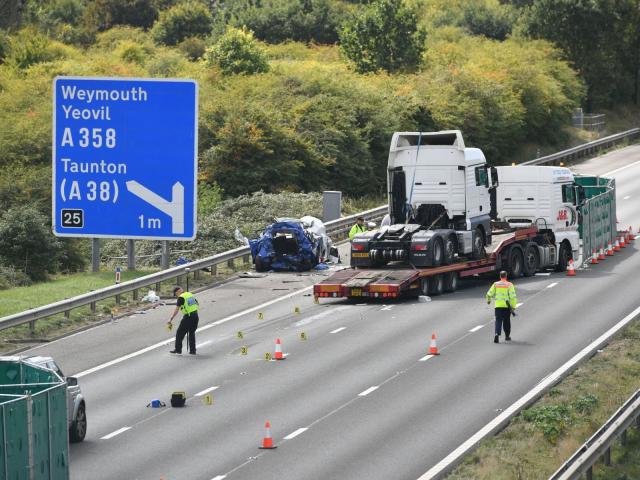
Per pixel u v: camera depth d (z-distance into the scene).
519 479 68.94
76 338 118.00
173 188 131.62
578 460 65.62
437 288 137.50
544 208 154.12
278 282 149.88
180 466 73.31
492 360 102.81
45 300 133.00
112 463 74.25
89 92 132.12
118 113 131.88
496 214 155.25
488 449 76.56
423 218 142.88
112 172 132.38
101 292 129.62
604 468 71.88
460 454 74.75
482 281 150.25
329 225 182.12
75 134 132.75
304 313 128.38
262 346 111.50
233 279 152.88
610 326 116.75
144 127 131.75
